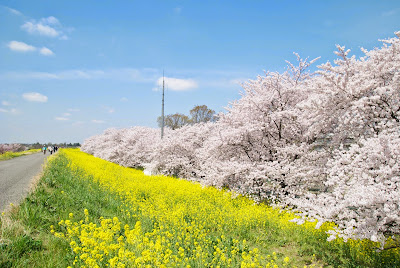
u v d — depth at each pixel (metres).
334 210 5.75
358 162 6.27
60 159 20.83
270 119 11.55
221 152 12.55
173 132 24.09
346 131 7.95
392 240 6.11
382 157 5.84
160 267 4.16
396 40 7.47
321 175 8.77
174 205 9.68
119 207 8.80
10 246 4.67
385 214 5.33
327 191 8.75
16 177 13.36
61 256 4.82
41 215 6.24
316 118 8.48
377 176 6.04
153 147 21.02
